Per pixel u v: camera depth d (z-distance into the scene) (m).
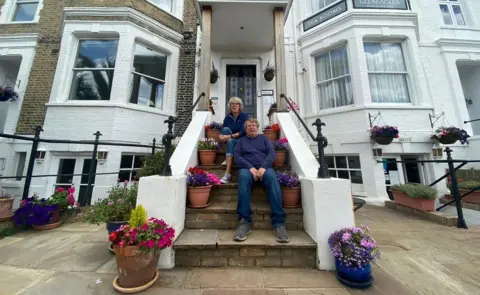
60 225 3.05
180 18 6.36
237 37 5.46
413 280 1.73
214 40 5.62
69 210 3.27
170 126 2.32
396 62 5.53
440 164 4.89
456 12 6.41
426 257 2.14
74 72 5.18
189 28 6.32
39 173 4.66
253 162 2.63
